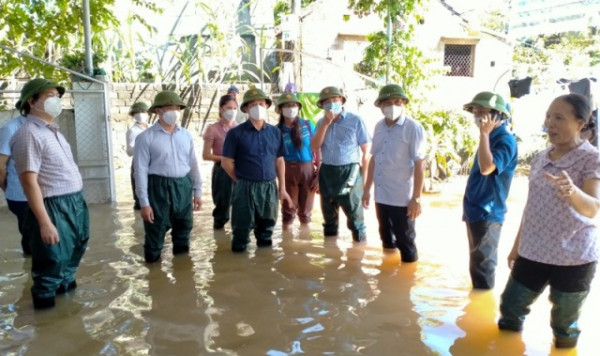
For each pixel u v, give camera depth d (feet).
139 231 21.74
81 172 27.61
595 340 11.34
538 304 13.37
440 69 35.09
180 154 17.37
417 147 16.26
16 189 17.12
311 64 44.01
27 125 12.61
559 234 10.28
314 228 21.99
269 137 18.49
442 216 24.29
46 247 13.01
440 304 13.50
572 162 10.05
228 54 45.50
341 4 44.42
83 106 27.35
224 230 21.89
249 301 13.74
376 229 21.88
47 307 13.35
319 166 22.02
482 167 12.93
